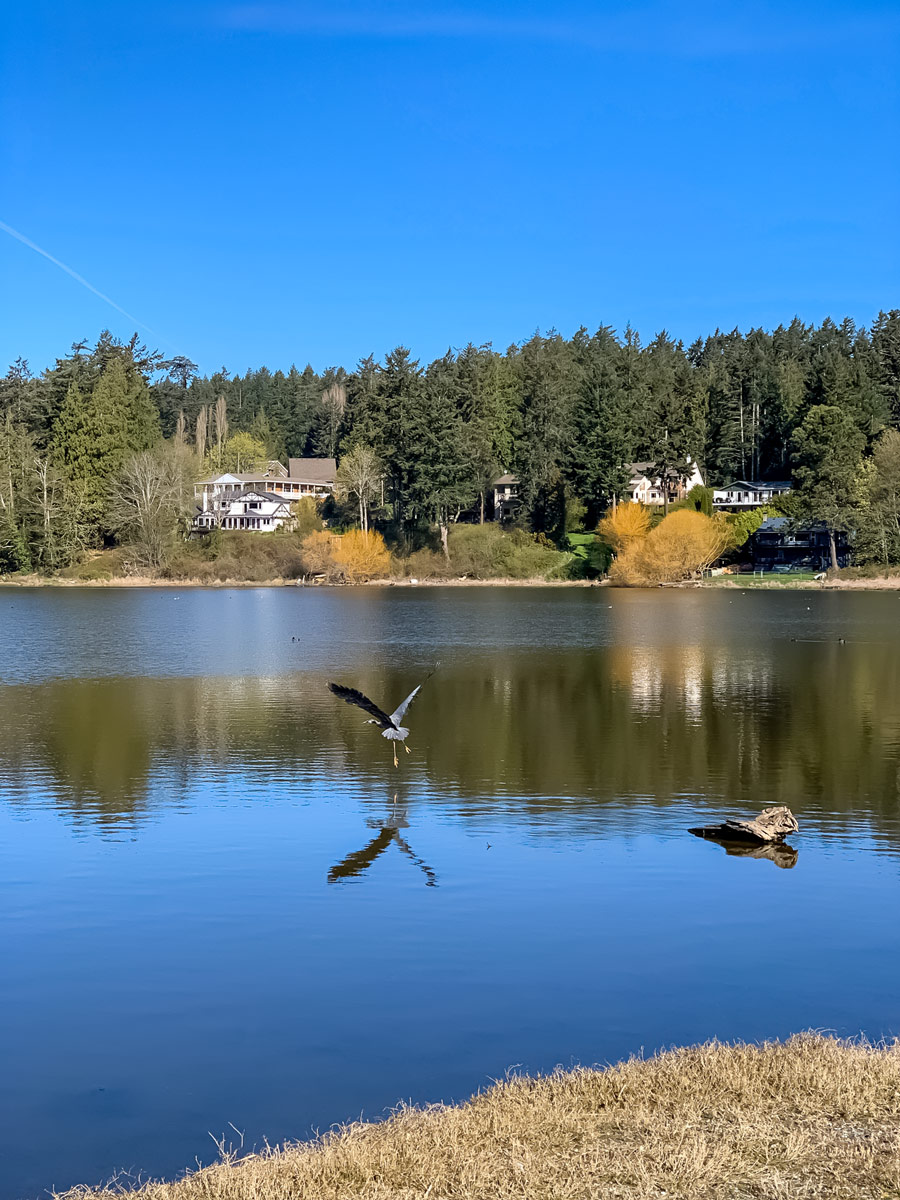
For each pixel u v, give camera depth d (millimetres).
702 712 45188
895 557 157375
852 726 41688
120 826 27156
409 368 169000
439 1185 10273
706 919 20297
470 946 18859
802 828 27047
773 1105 11961
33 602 124062
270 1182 10555
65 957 18422
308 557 165000
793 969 17750
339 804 29484
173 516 168875
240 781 32375
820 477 160250
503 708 46219
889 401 190250
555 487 174875
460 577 166375
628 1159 10633
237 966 17953
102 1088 13812
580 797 30297
